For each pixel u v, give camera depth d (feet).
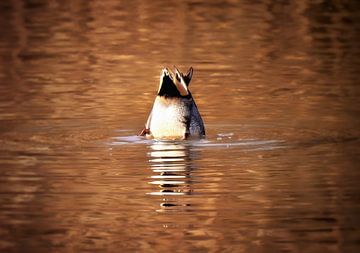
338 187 40.42
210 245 34.37
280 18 93.76
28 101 59.93
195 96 61.93
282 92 62.49
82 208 38.37
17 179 41.98
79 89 64.34
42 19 94.38
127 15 96.17
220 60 74.95
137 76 69.31
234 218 37.01
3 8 99.96
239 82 66.54
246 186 40.70
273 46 80.48
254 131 51.19
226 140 49.03
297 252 33.78
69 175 42.50
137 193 40.01
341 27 88.53
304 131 51.03
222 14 96.12
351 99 59.52
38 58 76.59
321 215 37.22
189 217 37.35
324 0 103.30
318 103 58.65
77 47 81.25
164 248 34.37
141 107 58.44
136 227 36.35
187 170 43.09
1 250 34.19
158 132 49.62
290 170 43.04
